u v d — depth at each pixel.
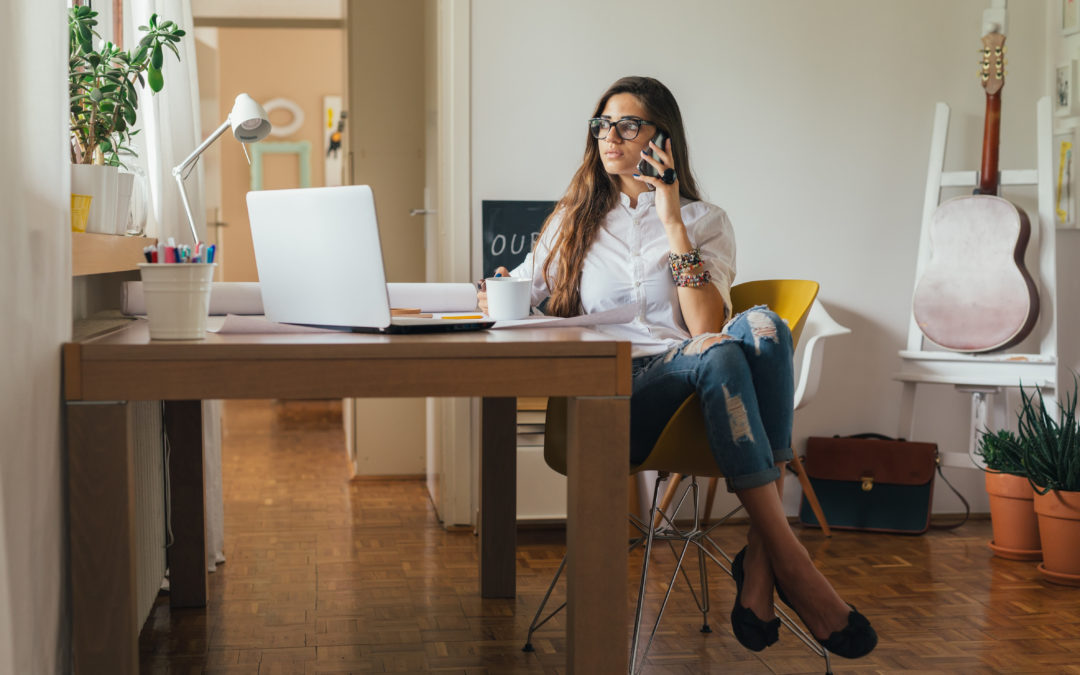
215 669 2.22
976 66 3.82
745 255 3.77
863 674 2.21
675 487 3.07
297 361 1.50
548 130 3.65
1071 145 3.68
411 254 4.60
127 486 1.50
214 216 6.14
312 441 5.55
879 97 3.80
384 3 4.55
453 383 1.53
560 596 2.78
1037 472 3.01
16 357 1.32
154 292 1.54
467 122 3.61
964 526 3.74
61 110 1.51
